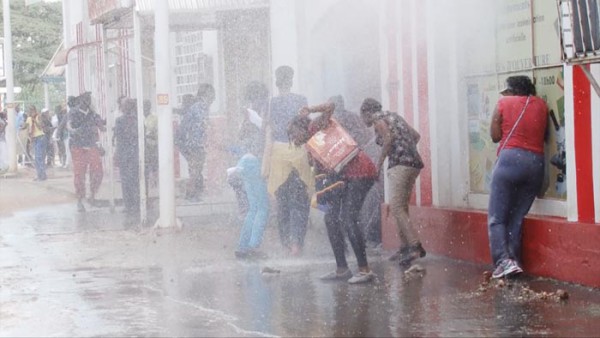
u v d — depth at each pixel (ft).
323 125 38.37
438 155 44.78
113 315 32.94
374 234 49.08
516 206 37.76
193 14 63.16
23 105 160.56
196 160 64.85
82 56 116.06
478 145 42.96
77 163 71.20
